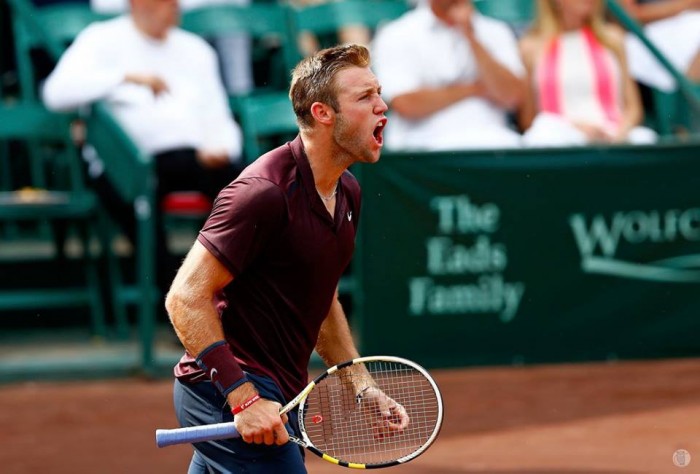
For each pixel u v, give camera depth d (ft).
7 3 108.99
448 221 93.25
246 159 102.17
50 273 111.86
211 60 101.24
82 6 108.17
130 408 84.99
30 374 92.73
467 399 86.58
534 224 94.79
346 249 42.73
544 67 102.94
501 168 93.76
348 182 43.68
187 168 97.55
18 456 73.36
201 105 99.19
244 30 104.99
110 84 97.04
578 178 95.14
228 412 42.27
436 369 94.17
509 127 103.30
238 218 39.73
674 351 98.12
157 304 103.04
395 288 92.94
